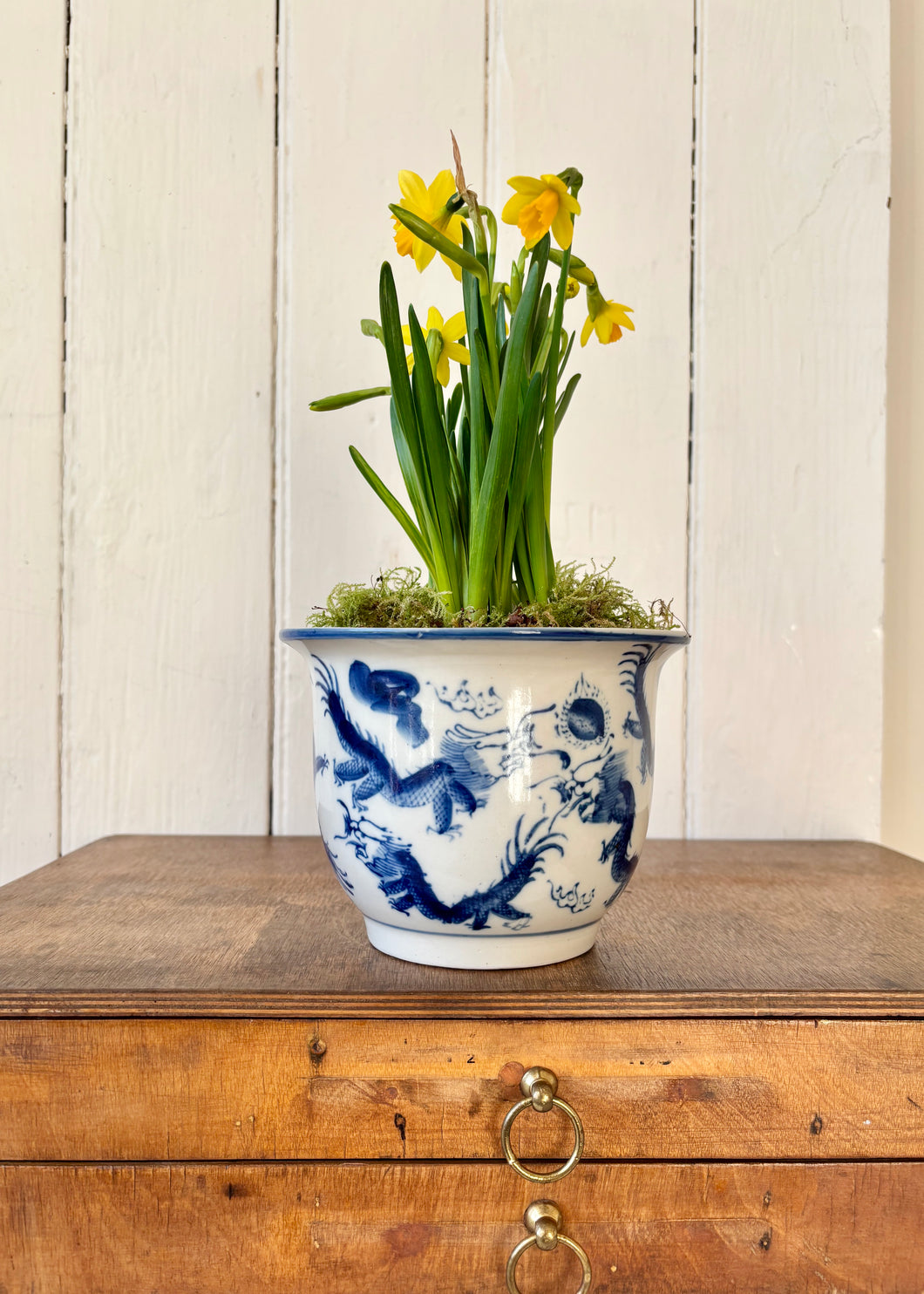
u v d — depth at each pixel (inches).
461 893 14.5
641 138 27.1
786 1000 14.0
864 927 17.9
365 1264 13.8
